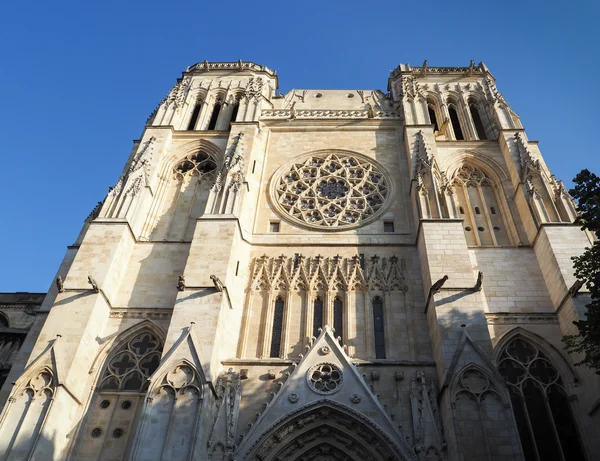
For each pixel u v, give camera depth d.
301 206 39.88
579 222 24.17
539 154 39.75
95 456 26.52
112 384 29.48
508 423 23.95
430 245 32.56
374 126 45.47
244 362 29.16
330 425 26.66
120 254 33.97
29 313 50.28
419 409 26.28
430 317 30.14
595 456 25.16
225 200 36.28
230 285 31.84
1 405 28.00
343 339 30.97
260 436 25.52
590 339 22.48
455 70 51.72
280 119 46.28
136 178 38.69
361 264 34.81
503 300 31.86
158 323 31.58
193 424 24.45
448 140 42.75
